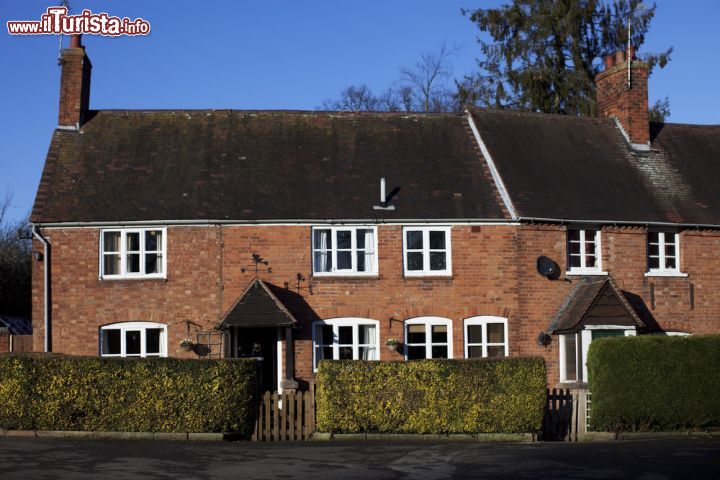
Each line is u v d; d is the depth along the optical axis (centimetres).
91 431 2002
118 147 2859
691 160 3155
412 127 3038
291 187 2741
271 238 2616
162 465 1605
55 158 2791
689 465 1609
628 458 1706
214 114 3006
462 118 3097
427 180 2805
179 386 2022
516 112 3134
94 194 2678
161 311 2575
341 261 2650
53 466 1573
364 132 2992
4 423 2000
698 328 2839
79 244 2600
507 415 2098
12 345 2666
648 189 2950
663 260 2858
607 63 3312
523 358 2130
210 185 2727
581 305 2602
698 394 2189
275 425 2080
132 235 2620
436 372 2092
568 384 2588
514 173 2830
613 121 3222
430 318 2642
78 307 2581
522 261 2673
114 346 2588
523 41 4169
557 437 2181
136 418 2009
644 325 2608
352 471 1558
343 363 2081
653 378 2172
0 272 4500
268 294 2516
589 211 2766
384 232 2650
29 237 2883
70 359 2012
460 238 2669
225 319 2466
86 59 2973
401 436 2069
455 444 1988
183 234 2600
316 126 2998
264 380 2634
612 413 2153
